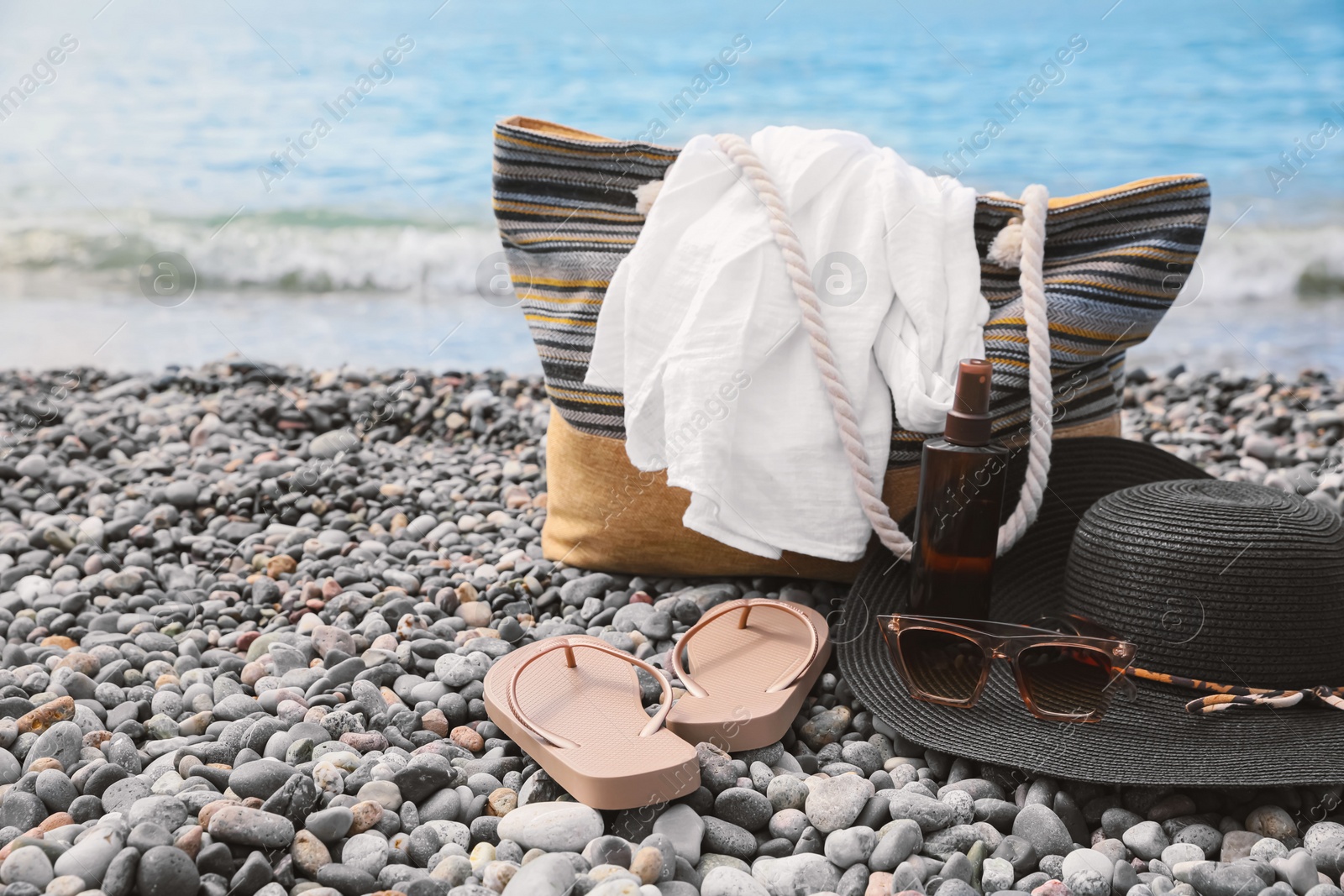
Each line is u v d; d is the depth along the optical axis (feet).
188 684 4.22
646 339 4.39
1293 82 14.83
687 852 3.63
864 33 16.51
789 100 15.14
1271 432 6.38
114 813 3.62
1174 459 4.47
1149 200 4.43
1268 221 10.78
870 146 4.57
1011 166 13.12
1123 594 3.87
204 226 11.19
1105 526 3.94
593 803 3.67
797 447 4.31
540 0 17.25
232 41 16.30
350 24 16.90
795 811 3.74
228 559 4.99
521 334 9.29
